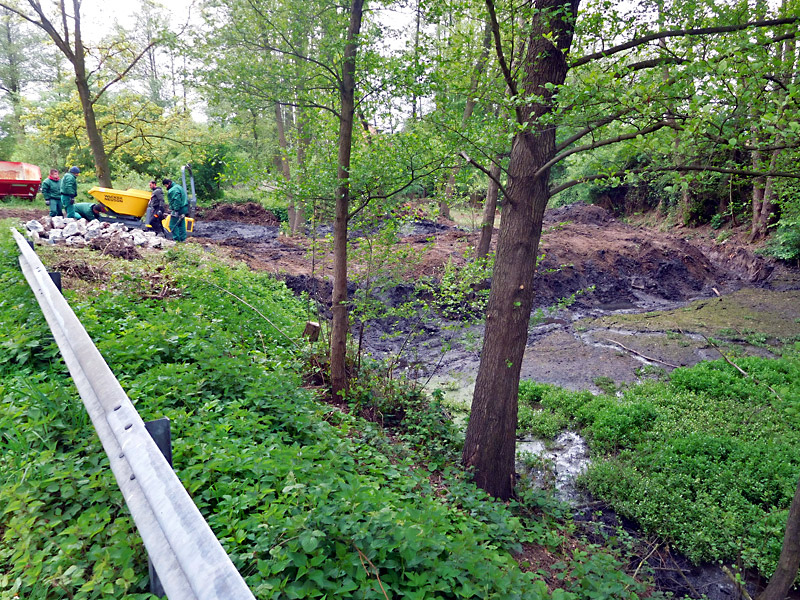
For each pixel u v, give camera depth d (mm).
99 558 2443
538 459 8211
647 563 6207
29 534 2576
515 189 6289
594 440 8930
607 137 6062
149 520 1805
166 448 2168
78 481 2941
